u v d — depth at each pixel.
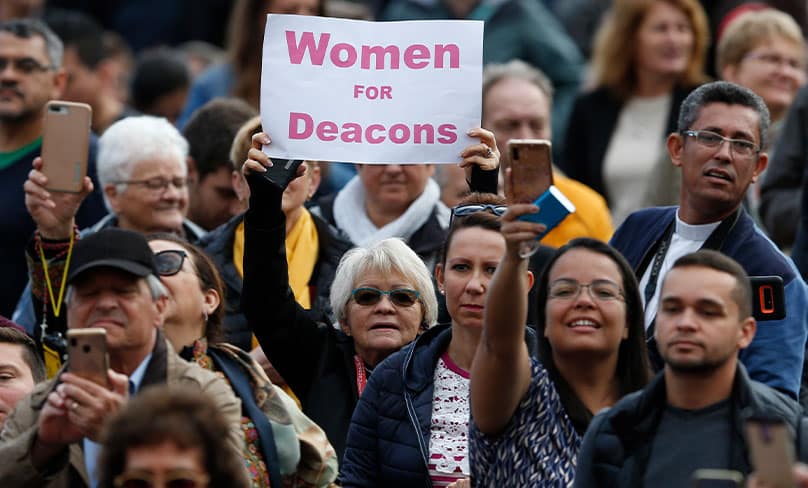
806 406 22.94
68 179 21.84
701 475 17.14
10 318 29.42
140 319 18.78
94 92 36.03
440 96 21.69
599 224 29.53
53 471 18.56
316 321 23.58
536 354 20.80
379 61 21.77
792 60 32.06
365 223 27.31
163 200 26.91
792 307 22.50
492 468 19.70
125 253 18.80
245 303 22.41
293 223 25.58
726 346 18.27
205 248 25.78
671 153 23.97
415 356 21.62
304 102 21.69
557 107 38.12
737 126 23.09
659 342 18.52
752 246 23.06
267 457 19.69
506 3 38.69
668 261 23.53
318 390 22.94
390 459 21.05
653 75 33.72
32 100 30.22
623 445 18.48
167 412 16.72
